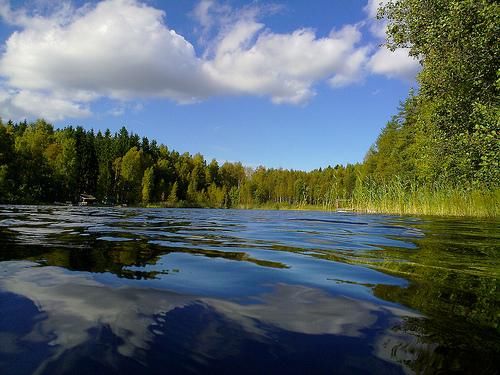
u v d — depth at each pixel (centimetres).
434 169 1350
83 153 6250
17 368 128
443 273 302
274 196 9550
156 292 224
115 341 152
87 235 540
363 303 212
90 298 209
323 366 135
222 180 10250
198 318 182
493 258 389
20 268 285
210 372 129
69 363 132
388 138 4416
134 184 7119
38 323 169
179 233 629
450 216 1700
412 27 1142
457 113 1141
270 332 167
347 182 7138
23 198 4288
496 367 136
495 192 1598
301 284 255
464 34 995
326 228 835
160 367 132
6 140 4334
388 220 1287
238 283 254
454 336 164
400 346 154
